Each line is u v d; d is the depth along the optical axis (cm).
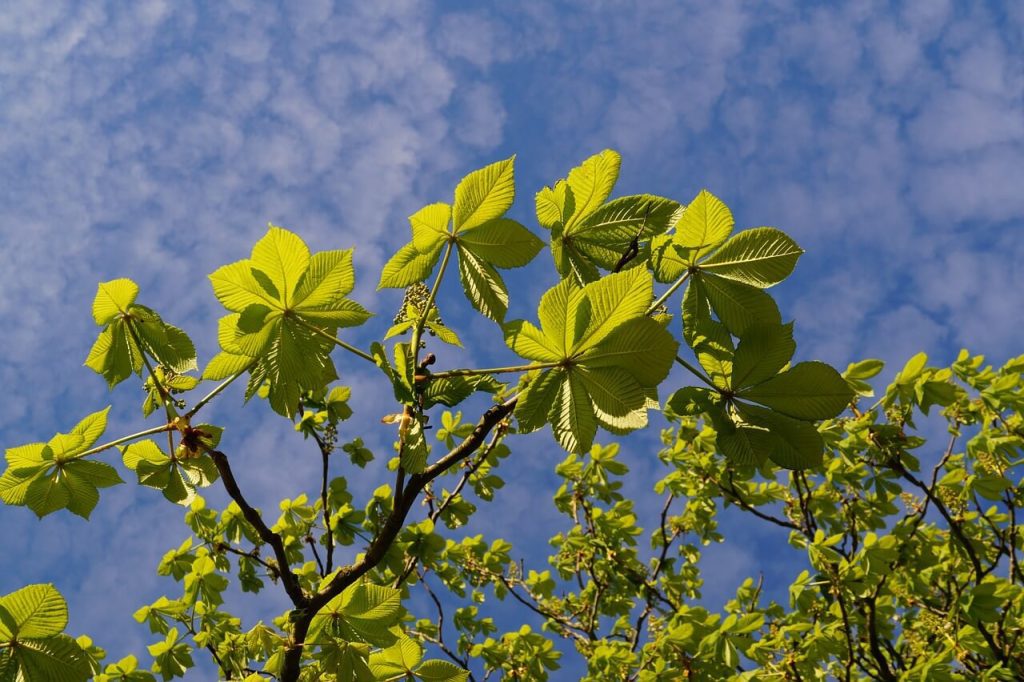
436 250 244
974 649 583
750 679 536
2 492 256
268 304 231
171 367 267
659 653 580
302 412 446
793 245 251
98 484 263
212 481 272
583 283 270
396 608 273
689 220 255
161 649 548
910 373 555
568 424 219
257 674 282
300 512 548
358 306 238
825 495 654
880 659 600
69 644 219
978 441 604
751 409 242
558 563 824
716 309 254
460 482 461
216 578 561
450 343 259
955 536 629
